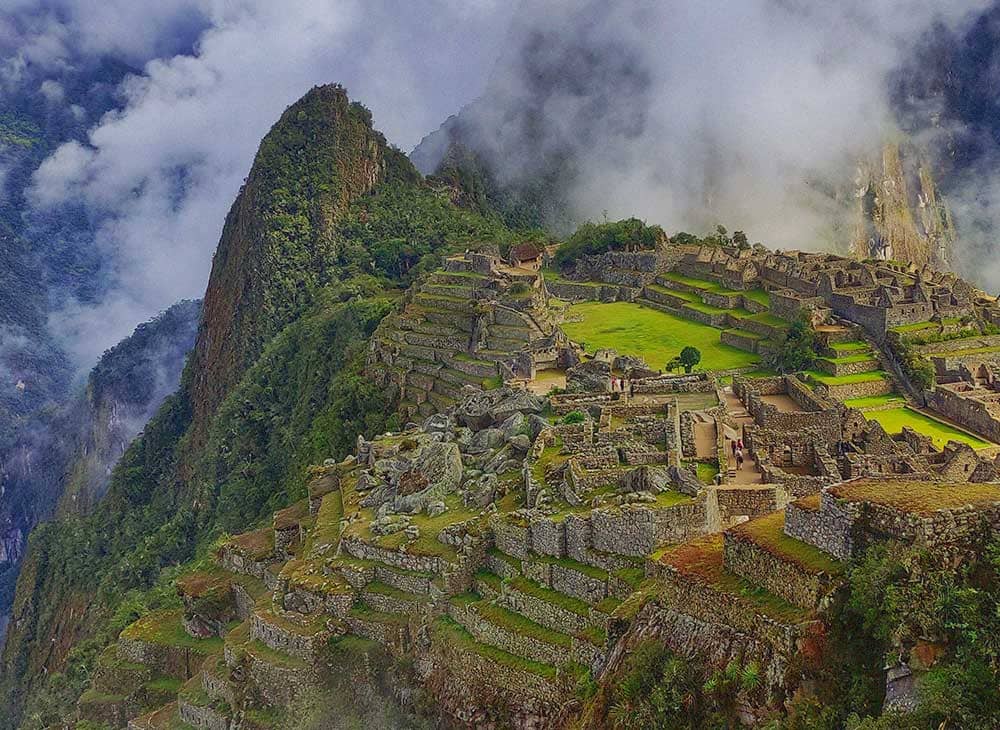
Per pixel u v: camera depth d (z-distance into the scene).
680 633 32.19
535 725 41.56
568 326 164.12
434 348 142.38
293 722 53.03
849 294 152.00
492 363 127.62
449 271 184.88
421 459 63.25
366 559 56.94
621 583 41.31
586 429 57.81
